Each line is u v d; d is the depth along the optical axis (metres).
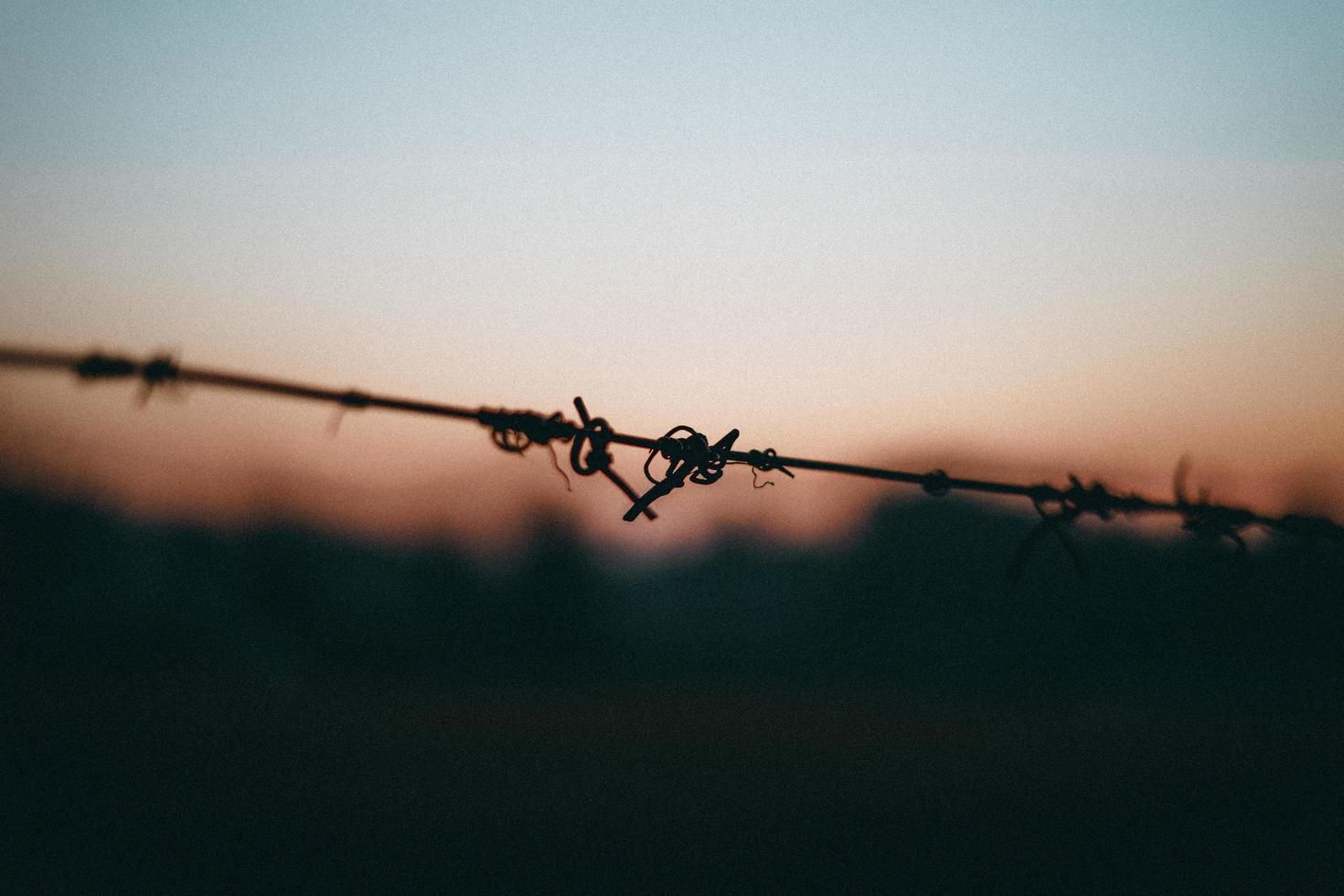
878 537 20.83
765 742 12.41
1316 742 9.68
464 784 9.89
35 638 16.95
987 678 17.17
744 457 2.10
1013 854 6.81
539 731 13.47
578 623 21.42
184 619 18.48
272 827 8.23
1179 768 9.12
